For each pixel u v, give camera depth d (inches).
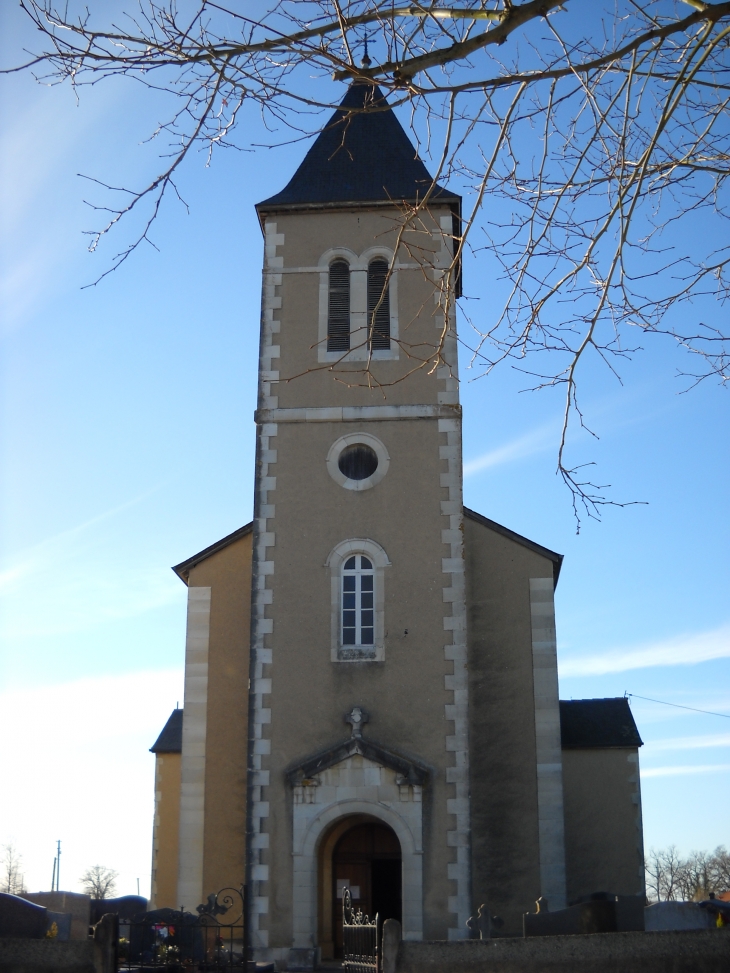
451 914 716.7
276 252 876.6
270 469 824.9
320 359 848.3
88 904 689.6
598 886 869.2
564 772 900.6
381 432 827.4
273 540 807.7
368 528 805.2
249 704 771.4
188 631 879.7
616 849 877.2
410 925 716.0
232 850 828.0
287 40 293.6
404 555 797.2
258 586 797.2
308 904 724.0
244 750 850.8
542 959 482.0
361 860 805.9
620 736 910.4
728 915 552.1
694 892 2421.3
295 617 788.0
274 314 861.8
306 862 732.7
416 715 760.3
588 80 302.7
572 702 960.3
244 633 877.8
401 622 781.9
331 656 776.9
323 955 772.6
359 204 875.4
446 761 748.6
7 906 565.3
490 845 794.8
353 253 872.3
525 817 799.7
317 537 806.5
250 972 634.8
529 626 844.6
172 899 888.3
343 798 740.7
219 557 898.1
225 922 808.3
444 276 340.2
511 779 808.9
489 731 821.2
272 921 724.0
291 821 741.3
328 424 832.9
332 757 746.2
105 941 501.4
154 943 646.5
